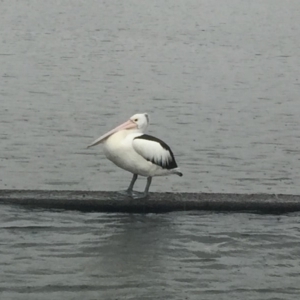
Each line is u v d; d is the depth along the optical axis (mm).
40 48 41406
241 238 10250
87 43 44906
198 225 10555
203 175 14805
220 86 28203
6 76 29469
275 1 92312
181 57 38562
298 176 15016
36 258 9477
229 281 9078
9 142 17250
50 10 71312
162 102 24016
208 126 19922
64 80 28875
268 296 8758
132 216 10688
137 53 40094
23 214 10617
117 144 10594
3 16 63250
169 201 10789
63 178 14281
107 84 28094
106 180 14180
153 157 10539
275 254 9867
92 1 83875
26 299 8453
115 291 8734
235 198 10953
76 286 8797
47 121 20062
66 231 10242
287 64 36625
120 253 9703
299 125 20391
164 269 9320
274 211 10891
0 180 14070
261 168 15531
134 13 71250
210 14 72438
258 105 23766
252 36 51812
